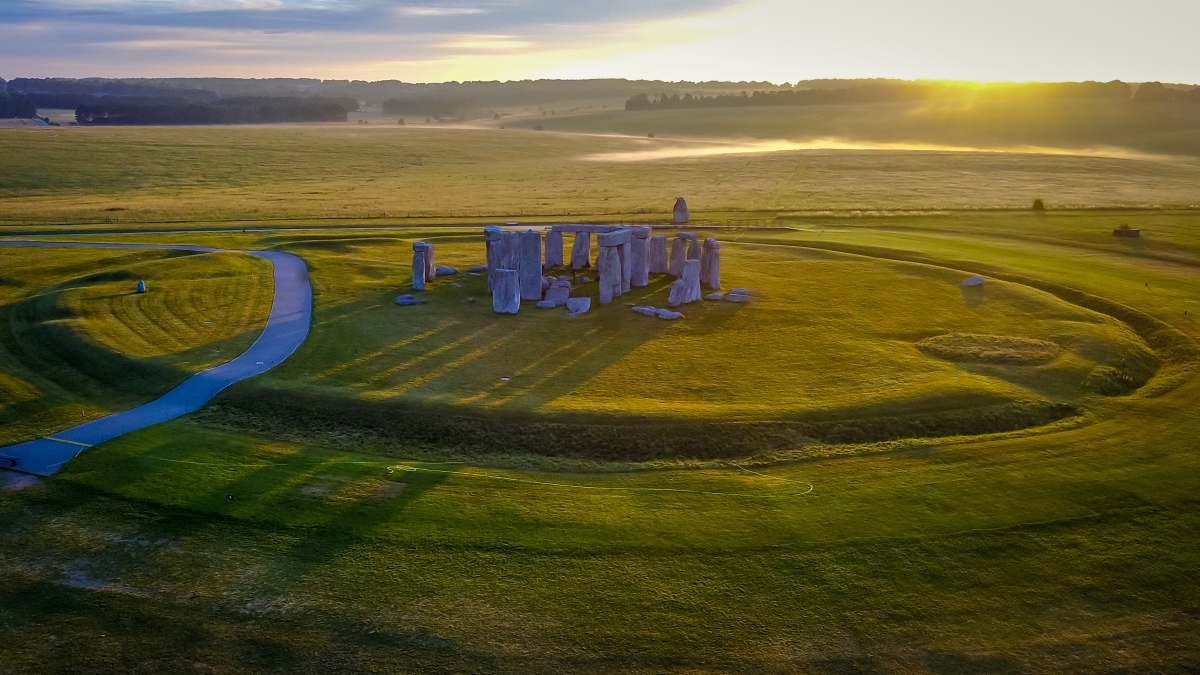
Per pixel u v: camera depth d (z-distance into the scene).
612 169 146.25
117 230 70.88
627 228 50.22
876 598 21.17
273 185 119.31
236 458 28.14
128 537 23.31
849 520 24.53
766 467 28.23
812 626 20.20
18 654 18.95
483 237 67.50
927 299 47.84
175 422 30.92
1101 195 101.81
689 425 30.45
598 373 35.66
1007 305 46.56
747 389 34.00
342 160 156.00
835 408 32.03
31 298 47.50
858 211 82.50
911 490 26.33
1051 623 20.39
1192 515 24.83
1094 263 57.47
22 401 33.06
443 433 30.38
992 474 27.42
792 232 70.12
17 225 73.75
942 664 19.11
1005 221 75.38
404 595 21.05
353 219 79.06
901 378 35.19
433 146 192.00
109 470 27.05
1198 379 36.19
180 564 22.16
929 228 72.75
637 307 44.94
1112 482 26.81
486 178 131.88
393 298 47.34
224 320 42.88
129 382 35.03
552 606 20.75
